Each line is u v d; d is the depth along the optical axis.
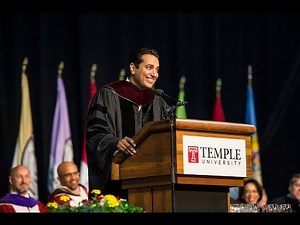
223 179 10.05
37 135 22.12
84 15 22.66
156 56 11.55
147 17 23.11
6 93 22.05
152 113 11.59
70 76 22.48
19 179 17.14
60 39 22.53
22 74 21.92
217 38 23.30
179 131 9.76
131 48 22.95
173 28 23.25
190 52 23.23
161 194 10.02
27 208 16.95
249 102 22.77
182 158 9.74
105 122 11.25
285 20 23.84
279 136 23.41
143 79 11.48
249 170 10.24
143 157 10.13
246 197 17.59
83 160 21.50
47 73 22.31
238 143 10.16
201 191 10.07
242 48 23.56
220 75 23.28
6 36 22.27
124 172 10.34
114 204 9.91
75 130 22.23
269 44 23.72
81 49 22.52
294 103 23.56
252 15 23.67
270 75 23.59
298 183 17.44
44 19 22.44
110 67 22.73
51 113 22.20
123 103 11.46
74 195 17.33
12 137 21.91
